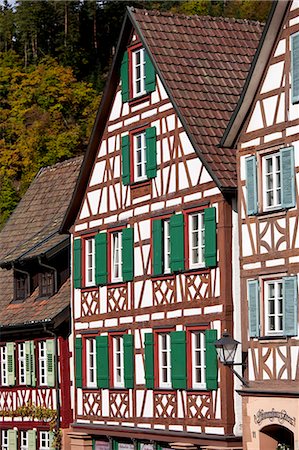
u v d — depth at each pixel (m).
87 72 130.00
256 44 44.59
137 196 43.84
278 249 34.88
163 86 41.75
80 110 111.81
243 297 36.44
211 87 41.81
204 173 39.41
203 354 39.38
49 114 108.12
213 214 38.59
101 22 133.88
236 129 36.94
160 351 42.03
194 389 39.38
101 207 46.62
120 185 45.19
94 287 46.81
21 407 52.34
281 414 34.09
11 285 56.00
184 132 40.59
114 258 45.78
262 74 35.81
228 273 38.09
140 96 43.69
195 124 40.03
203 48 43.25
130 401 43.66
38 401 51.31
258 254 35.78
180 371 40.00
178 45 42.94
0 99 113.19
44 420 50.62
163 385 41.62
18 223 57.72
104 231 46.31
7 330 52.84
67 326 49.47
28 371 51.78
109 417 45.06
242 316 36.41
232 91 41.97
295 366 33.75
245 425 35.81
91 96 112.94
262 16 101.81
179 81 41.53
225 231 38.19
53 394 50.09
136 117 44.09
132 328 43.75
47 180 58.91
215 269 38.62
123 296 44.53
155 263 42.09
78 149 102.56
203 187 39.44
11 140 104.94
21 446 52.47
